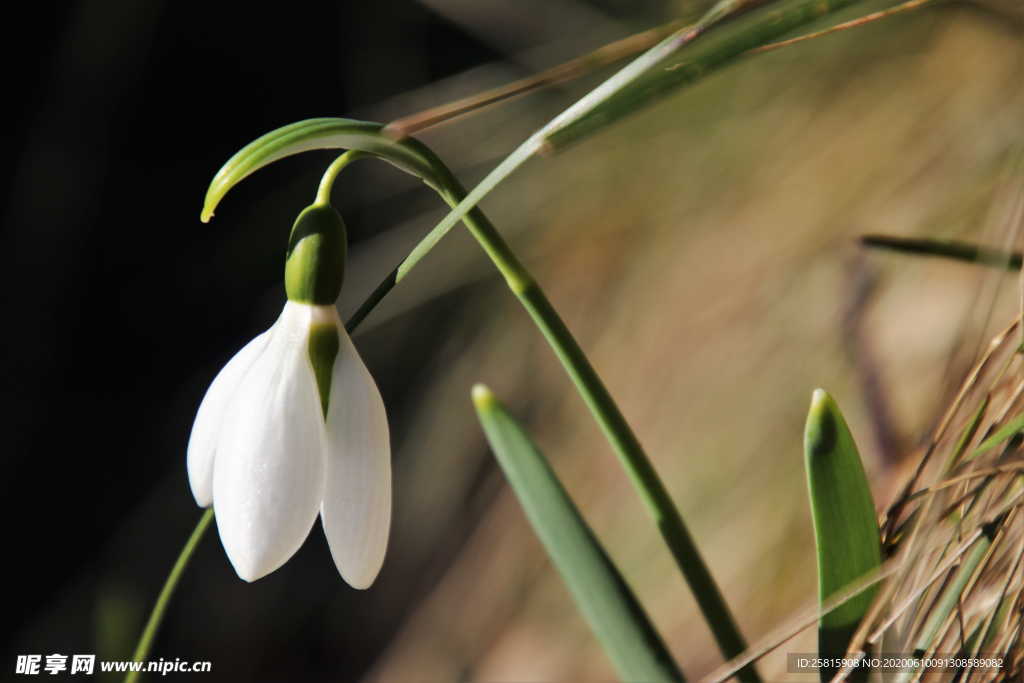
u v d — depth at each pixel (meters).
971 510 0.40
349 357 0.40
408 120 0.38
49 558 0.91
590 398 0.40
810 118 0.58
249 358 0.40
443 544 0.72
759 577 0.53
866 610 0.40
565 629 0.62
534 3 0.74
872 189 0.54
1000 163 0.49
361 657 0.80
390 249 0.77
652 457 0.59
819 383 0.53
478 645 0.65
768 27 0.38
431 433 0.73
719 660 0.54
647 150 0.65
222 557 0.89
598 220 0.66
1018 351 0.40
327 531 0.39
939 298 0.48
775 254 0.57
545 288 0.68
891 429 0.47
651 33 0.39
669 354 0.60
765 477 0.55
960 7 0.51
